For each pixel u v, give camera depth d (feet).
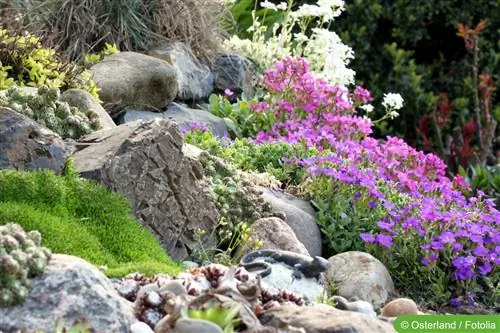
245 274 23.11
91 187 27.53
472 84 62.95
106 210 27.32
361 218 35.27
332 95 43.70
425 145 55.36
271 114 43.83
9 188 25.96
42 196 26.35
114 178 28.12
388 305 26.12
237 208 32.37
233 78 50.39
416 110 62.80
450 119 62.34
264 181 36.04
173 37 49.08
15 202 25.86
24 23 46.19
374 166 38.86
